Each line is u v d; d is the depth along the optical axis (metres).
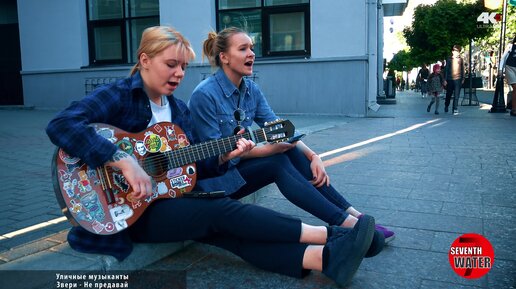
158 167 2.46
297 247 2.35
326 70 11.27
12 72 15.38
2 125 10.00
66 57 14.11
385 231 2.91
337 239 2.27
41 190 4.36
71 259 2.38
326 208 2.68
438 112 12.36
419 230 3.17
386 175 4.73
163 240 2.48
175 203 2.40
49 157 6.14
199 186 2.66
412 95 28.25
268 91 11.77
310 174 2.97
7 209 3.73
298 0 11.62
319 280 2.48
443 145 6.49
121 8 13.52
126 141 2.37
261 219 2.33
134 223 2.49
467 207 3.64
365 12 10.92
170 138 2.51
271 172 2.83
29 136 8.23
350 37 11.08
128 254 2.48
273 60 11.63
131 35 13.56
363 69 11.01
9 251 2.55
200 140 2.91
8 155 6.30
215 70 3.08
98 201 2.30
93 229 2.29
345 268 2.23
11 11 15.19
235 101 3.03
